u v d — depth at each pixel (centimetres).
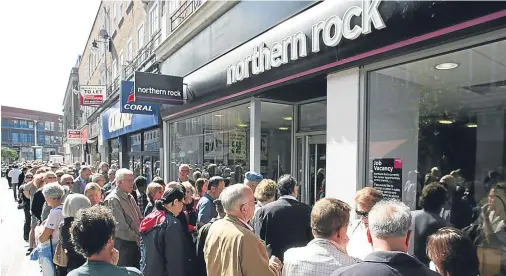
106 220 185
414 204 396
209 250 247
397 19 329
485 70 365
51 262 344
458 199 368
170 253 290
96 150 2434
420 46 320
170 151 998
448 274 170
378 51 354
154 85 775
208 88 691
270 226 296
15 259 640
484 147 416
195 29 754
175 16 977
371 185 391
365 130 388
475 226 330
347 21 378
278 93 551
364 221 259
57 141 7088
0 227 963
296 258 193
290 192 315
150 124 1059
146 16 1278
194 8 838
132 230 416
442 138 421
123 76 1477
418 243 285
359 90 391
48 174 576
